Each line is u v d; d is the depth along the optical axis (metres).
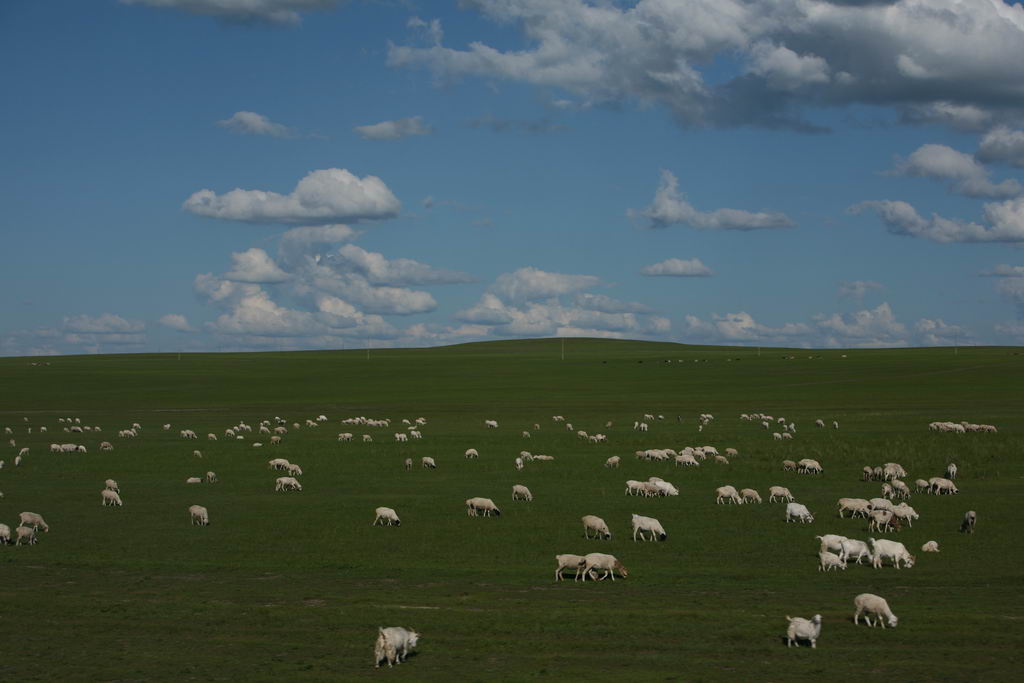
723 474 62.53
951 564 35.16
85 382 177.25
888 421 95.44
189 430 94.56
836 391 148.62
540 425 102.56
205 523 44.72
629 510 48.44
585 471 64.44
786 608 28.78
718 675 22.56
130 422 110.12
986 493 53.12
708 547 38.84
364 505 50.25
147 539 40.97
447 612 28.58
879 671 22.77
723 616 27.81
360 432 94.62
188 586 32.22
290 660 23.98
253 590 31.58
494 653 24.55
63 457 73.12
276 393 159.38
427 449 77.69
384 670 23.12
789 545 39.12
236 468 66.81
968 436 76.50
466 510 48.53
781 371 190.62
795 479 60.12
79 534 42.09
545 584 32.38
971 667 22.97
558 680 22.31
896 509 44.66
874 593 30.80
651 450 70.25
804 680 22.12
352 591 31.44
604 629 26.56
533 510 48.66
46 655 24.36
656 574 33.81
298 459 72.00
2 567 35.28
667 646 25.02
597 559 32.84
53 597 30.50
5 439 89.50
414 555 37.53
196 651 24.75
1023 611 28.05
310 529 43.28
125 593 31.16
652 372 194.50
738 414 113.12
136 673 22.91
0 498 52.59
